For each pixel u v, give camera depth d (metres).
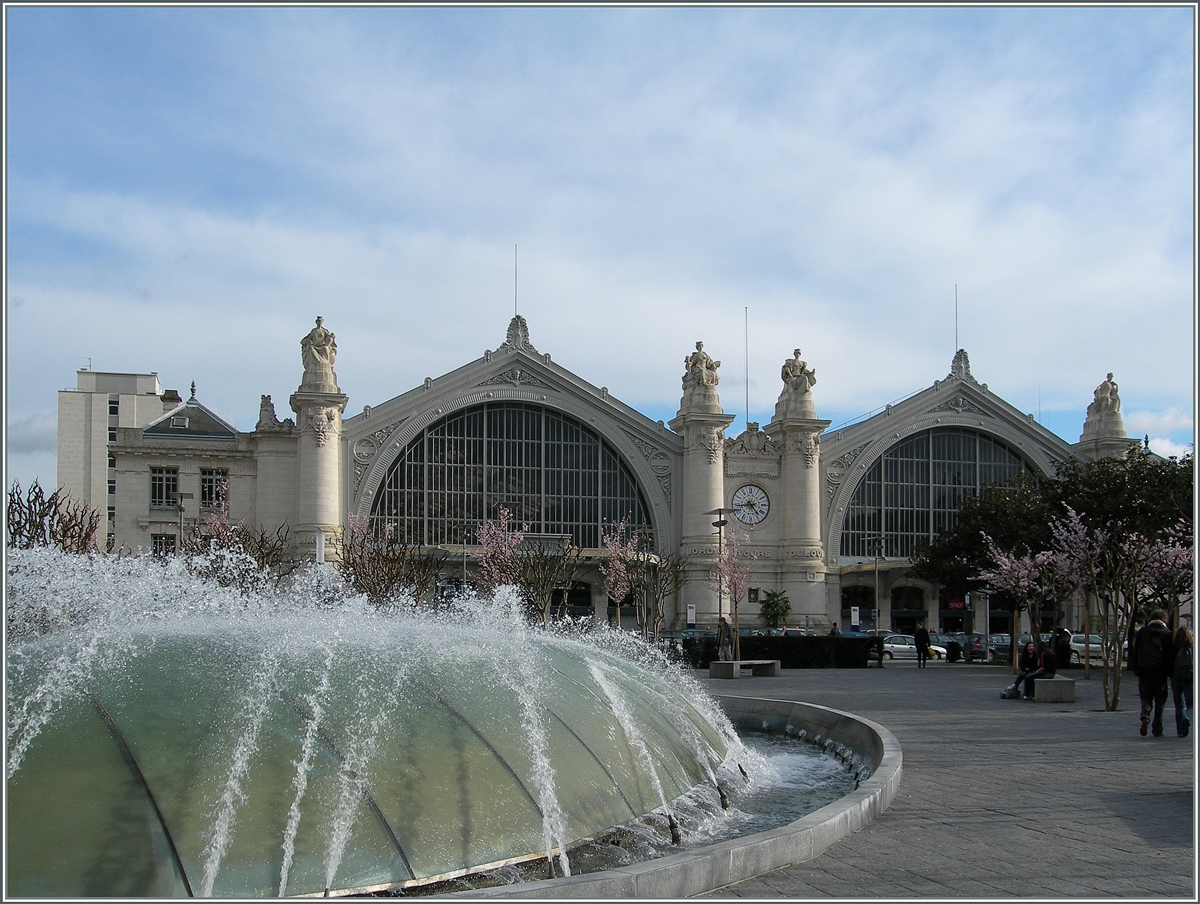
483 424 78.50
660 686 18.41
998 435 87.50
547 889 8.66
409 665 13.42
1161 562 45.47
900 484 86.69
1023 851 10.95
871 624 85.25
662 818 13.45
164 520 72.44
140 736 10.66
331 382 72.75
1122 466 56.72
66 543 39.25
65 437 115.62
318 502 71.38
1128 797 13.88
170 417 76.88
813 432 81.81
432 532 76.56
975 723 23.17
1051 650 30.16
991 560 64.69
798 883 9.84
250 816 10.16
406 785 11.10
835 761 19.03
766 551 81.50
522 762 12.24
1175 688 20.33
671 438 80.38
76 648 12.62
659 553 79.19
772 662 44.59
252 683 12.00
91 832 9.60
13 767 10.08
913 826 12.12
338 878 10.01
